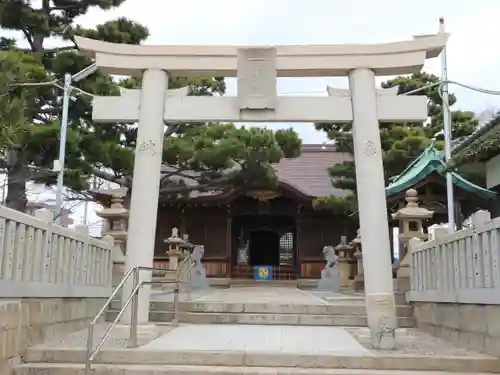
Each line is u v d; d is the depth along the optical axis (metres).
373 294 7.89
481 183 17.61
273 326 10.76
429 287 10.16
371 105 10.32
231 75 11.04
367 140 10.20
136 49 10.67
